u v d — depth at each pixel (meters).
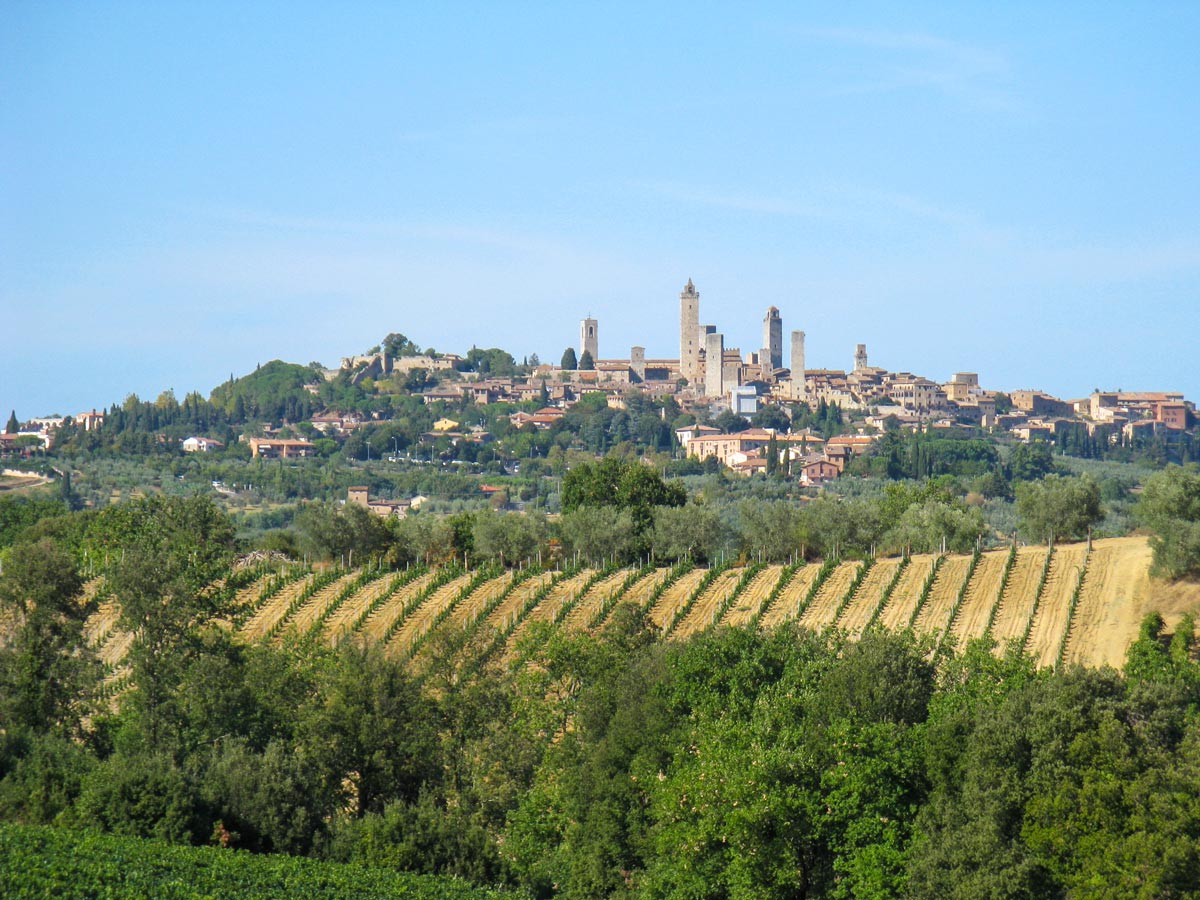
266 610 168.00
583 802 95.12
